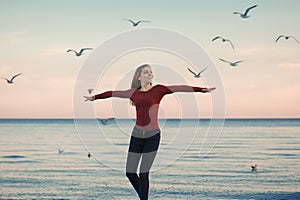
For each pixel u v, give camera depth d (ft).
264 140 58.90
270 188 30.37
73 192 29.66
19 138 63.26
